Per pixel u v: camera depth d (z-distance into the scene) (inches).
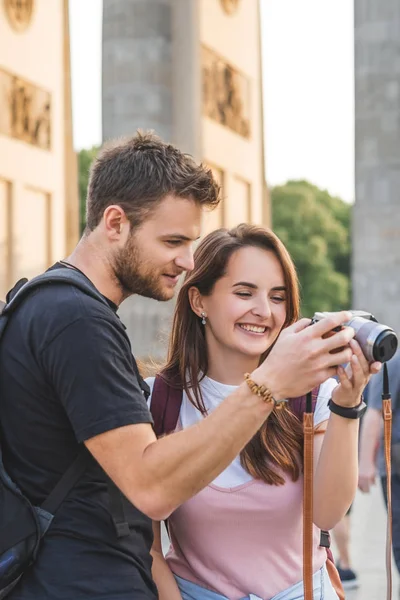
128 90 837.2
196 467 118.0
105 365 120.6
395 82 957.2
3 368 125.2
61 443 124.1
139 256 127.8
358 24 968.3
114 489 126.1
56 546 123.5
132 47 836.6
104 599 123.5
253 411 118.8
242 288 148.8
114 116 842.2
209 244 151.0
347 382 124.6
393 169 956.6
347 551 379.9
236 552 145.6
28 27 798.5
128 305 787.4
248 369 153.9
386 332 121.6
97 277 129.9
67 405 120.6
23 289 126.2
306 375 119.5
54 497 124.0
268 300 149.8
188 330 155.3
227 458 119.0
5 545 122.7
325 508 143.6
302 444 148.1
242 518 144.9
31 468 124.6
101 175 129.3
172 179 126.9
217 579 146.1
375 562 412.5
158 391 155.2
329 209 3134.8
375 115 960.9
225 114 921.5
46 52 827.4
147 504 119.0
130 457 119.2
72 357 120.1
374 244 960.3
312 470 133.1
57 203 848.3
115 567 125.3
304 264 2955.2
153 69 837.8
